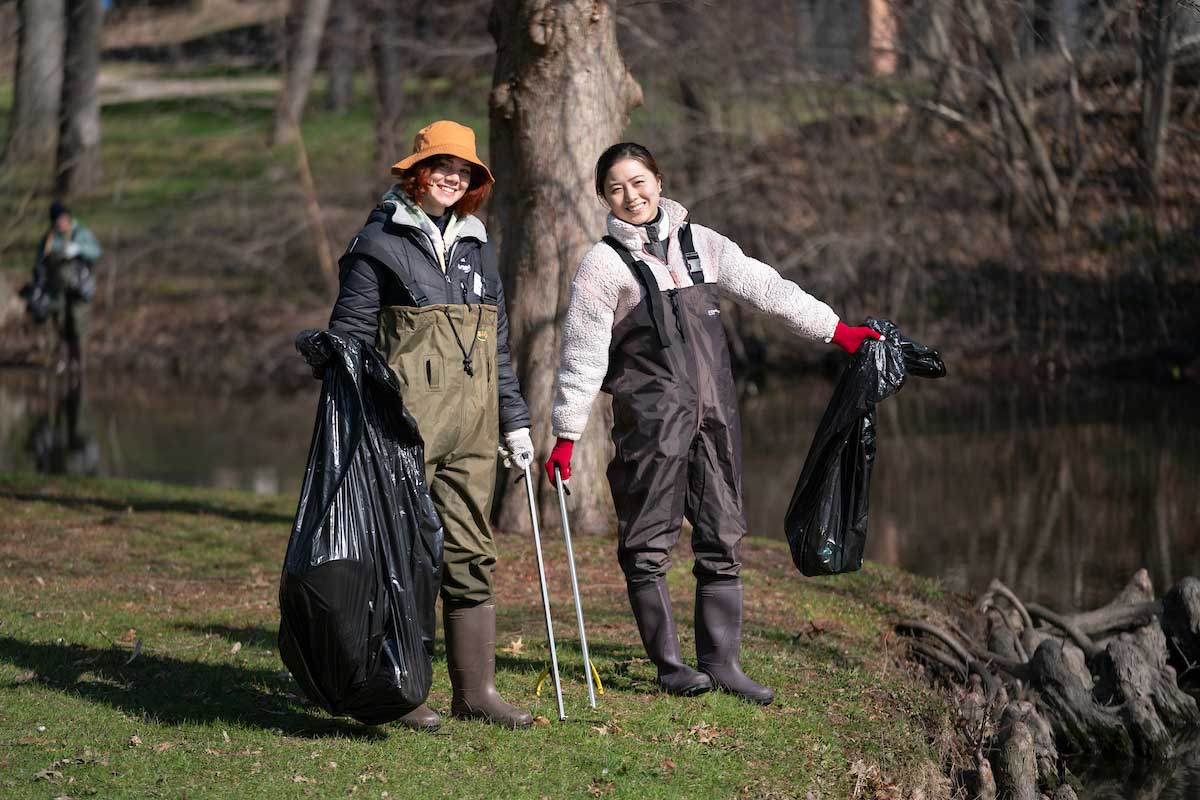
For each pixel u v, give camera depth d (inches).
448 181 317.7
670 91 1380.4
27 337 1558.8
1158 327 1273.4
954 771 358.0
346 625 295.7
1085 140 1331.2
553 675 339.9
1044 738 388.8
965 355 1331.2
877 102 1519.4
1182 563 649.6
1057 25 1133.7
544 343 618.2
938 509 780.0
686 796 301.9
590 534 626.5
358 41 1615.4
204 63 1936.5
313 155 1818.4
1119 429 1029.2
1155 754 426.3
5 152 1980.8
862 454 355.3
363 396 303.4
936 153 1439.5
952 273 1378.0
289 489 855.7
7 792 282.7
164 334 1541.6
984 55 1343.5
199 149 2003.0
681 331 348.2
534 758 315.3
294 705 349.4
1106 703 449.4
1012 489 831.7
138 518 660.7
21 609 454.0
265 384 1430.9
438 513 318.7
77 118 1927.9
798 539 358.6
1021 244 1368.1
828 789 317.7
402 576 302.7
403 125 1563.7
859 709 375.6
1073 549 679.1
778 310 352.2
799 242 1369.3
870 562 613.6
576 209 612.7
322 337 303.7
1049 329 1318.9
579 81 609.3
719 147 1385.3
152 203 1825.8
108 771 297.9
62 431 1105.4
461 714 338.6
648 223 352.2
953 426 1072.8
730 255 357.1
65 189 1911.9
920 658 460.4
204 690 360.2
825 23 1428.4
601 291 347.3
